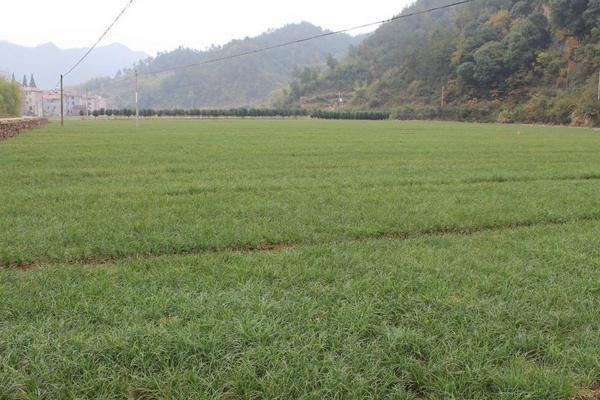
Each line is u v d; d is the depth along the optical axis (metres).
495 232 9.40
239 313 5.27
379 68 165.50
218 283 6.23
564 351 4.72
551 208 11.53
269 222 9.70
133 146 26.52
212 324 4.95
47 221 9.39
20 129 37.84
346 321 5.15
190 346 4.54
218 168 17.95
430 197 12.67
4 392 3.91
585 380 4.34
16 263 7.29
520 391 4.09
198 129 48.12
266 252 7.74
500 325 5.18
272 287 6.13
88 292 5.81
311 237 8.80
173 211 10.51
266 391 3.99
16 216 9.89
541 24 103.88
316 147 27.25
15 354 4.42
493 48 106.12
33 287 5.97
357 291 5.98
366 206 11.37
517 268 7.08
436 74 125.81
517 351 4.77
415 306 5.64
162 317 5.26
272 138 34.62
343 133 43.12
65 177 15.30
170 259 7.26
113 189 13.14
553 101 83.81
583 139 37.28
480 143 32.12
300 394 4.00
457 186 14.65
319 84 174.62
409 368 4.38
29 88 155.25
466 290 6.11
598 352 4.70
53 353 4.40
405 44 169.38
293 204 11.48
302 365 4.33
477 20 128.38
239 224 9.48
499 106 99.44
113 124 61.28
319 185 14.27
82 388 3.98
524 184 15.30
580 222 10.34
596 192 13.75
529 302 5.85
